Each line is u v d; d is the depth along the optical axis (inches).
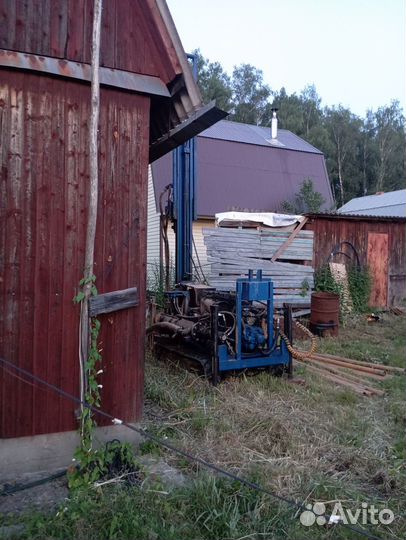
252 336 242.2
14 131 139.3
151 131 199.3
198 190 640.4
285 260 428.1
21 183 140.3
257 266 399.9
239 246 395.9
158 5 149.8
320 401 216.8
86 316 141.1
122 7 153.0
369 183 1804.9
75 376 147.4
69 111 145.5
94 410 138.7
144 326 160.1
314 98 2191.2
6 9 137.5
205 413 189.0
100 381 151.8
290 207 669.3
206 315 254.4
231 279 387.9
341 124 1844.2
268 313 244.8
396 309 494.0
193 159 358.3
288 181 727.7
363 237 488.7
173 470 145.3
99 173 150.9
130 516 116.4
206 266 439.2
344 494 136.3
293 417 191.5
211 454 156.4
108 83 148.9
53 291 144.3
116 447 144.2
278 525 118.7
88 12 147.4
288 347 246.8
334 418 194.9
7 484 135.6
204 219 622.5
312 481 140.3
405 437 178.9
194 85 157.4
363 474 151.3
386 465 155.9
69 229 145.9
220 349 230.4
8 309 139.1
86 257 141.6
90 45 147.5
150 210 652.1
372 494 140.2
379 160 1798.7
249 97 2007.9
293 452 161.3
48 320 143.8
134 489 130.6
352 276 475.2
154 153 225.5
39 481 136.9
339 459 159.5
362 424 189.6
